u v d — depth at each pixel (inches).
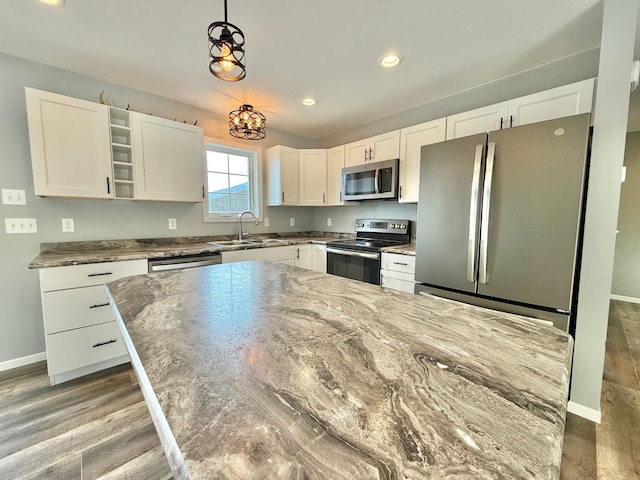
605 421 61.7
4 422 59.6
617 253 155.2
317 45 74.2
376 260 104.2
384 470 13.3
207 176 124.0
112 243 97.0
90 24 65.6
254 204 142.0
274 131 145.8
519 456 14.1
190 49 75.5
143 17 63.3
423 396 18.9
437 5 60.3
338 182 137.1
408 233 120.8
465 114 90.2
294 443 14.9
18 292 81.7
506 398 18.7
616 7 56.7
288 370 22.0
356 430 15.8
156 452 52.7
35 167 74.4
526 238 63.5
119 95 95.6
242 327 30.4
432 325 31.4
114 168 92.4
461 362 23.4
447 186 76.9
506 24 66.4
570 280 58.9
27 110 73.0
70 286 73.0
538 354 24.8
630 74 56.0
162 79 91.9
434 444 14.9
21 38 70.7
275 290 45.4
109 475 48.0
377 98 107.4
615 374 81.0
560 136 58.6
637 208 149.6
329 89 100.0
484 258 68.9
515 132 64.0
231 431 15.7
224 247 103.7
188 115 113.1
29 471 48.4
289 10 61.3
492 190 67.5
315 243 131.3
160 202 108.4
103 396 68.4
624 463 51.5
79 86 88.1
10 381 74.4
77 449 53.0
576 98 69.7
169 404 17.9
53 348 71.6
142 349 25.2
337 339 27.6
